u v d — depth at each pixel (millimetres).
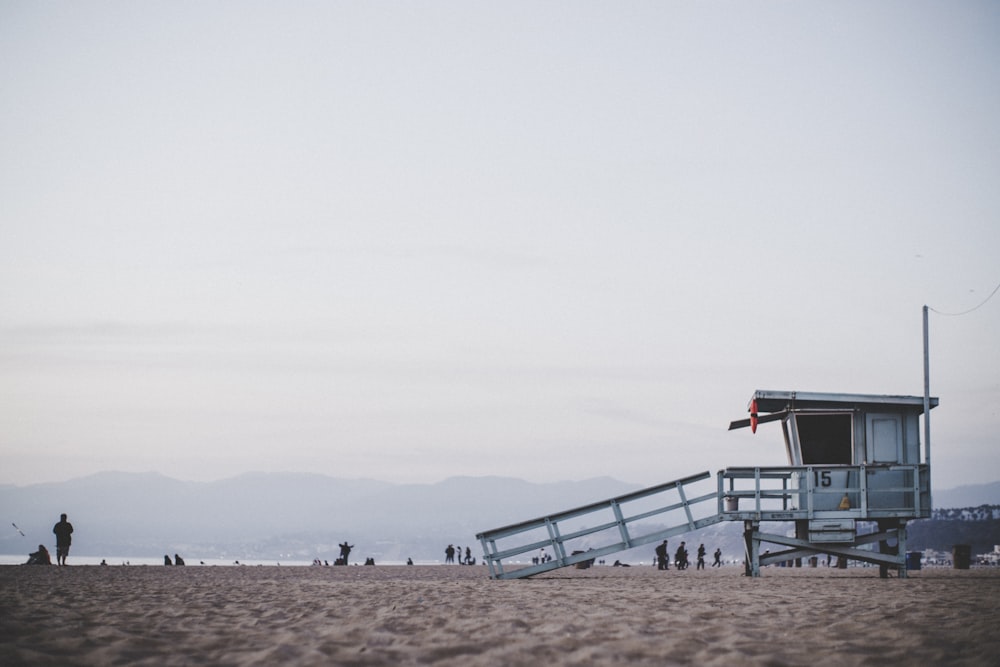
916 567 35531
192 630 10812
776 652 8734
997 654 8594
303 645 9445
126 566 39281
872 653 8703
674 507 24422
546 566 24953
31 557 36000
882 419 24094
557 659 8492
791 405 24469
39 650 8953
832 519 23391
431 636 10047
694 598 15383
